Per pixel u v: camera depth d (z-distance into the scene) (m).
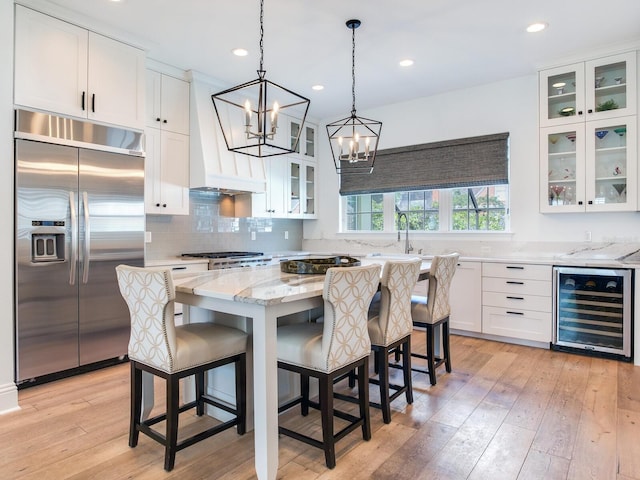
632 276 3.37
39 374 2.93
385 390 2.37
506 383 2.98
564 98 3.95
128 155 3.39
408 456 2.04
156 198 3.98
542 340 3.79
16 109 2.77
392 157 5.20
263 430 1.81
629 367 3.29
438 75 4.26
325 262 2.88
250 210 5.00
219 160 4.35
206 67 4.06
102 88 3.23
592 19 3.14
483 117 4.57
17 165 2.77
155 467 1.95
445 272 2.97
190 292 2.04
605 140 3.78
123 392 2.82
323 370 1.93
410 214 5.20
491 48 3.63
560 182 3.99
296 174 5.64
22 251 2.81
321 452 2.08
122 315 3.37
